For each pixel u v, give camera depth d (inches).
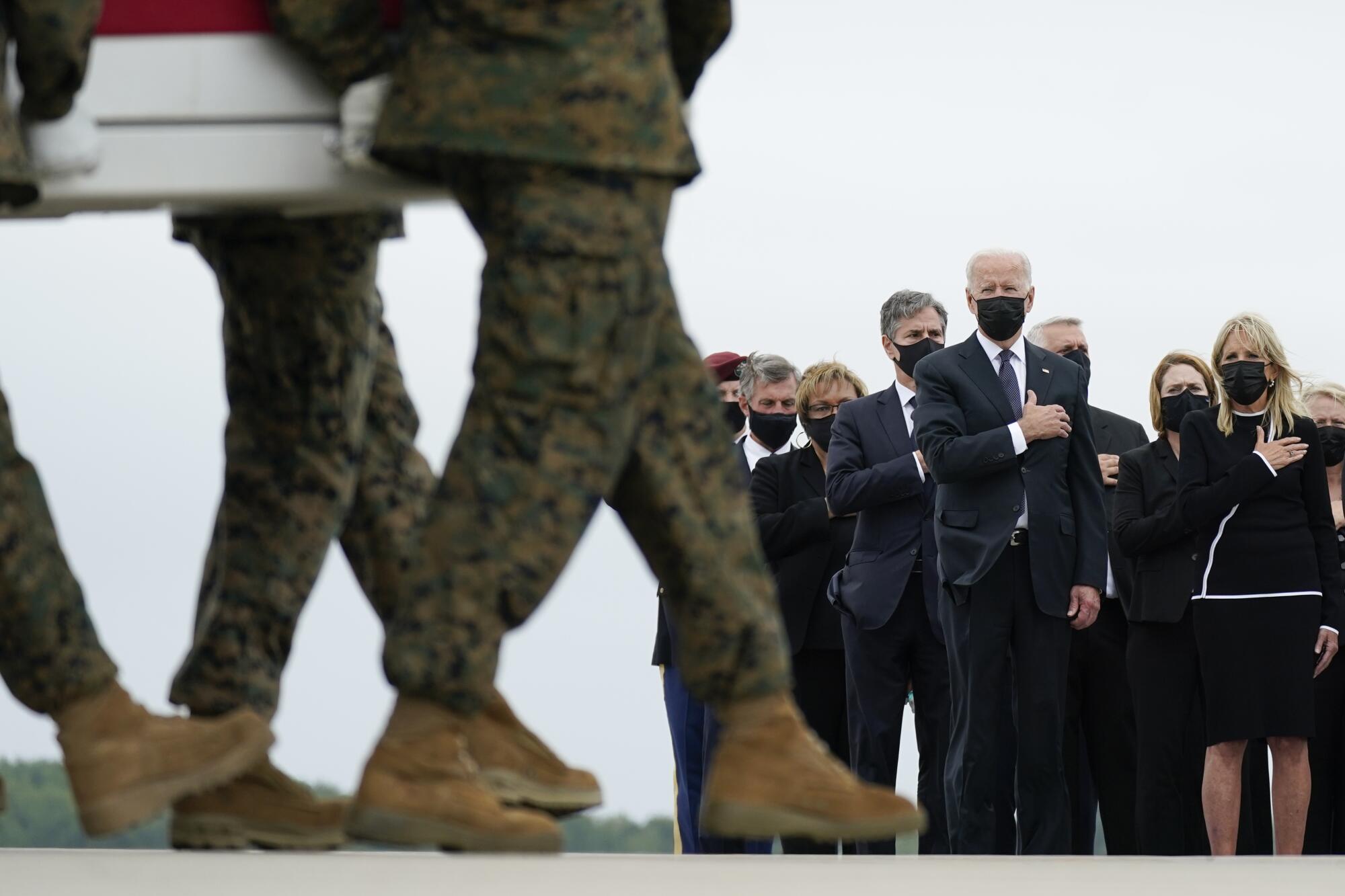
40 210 330.6
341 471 381.1
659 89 309.1
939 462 809.5
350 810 312.3
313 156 317.7
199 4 317.4
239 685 373.1
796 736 338.3
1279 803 872.3
